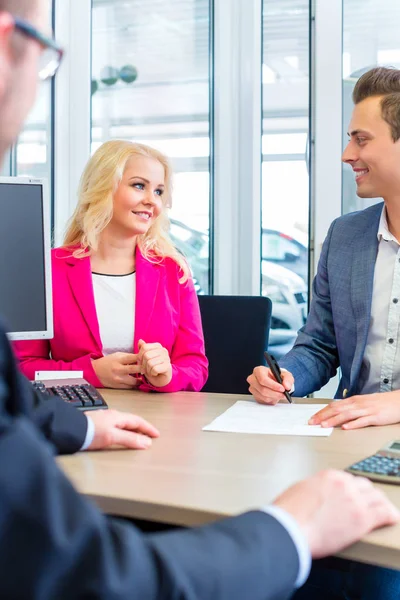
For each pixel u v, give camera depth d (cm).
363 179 188
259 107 297
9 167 313
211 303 245
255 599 58
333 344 204
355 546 77
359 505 73
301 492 72
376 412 140
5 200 167
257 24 294
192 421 145
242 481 103
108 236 212
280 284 303
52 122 318
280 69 295
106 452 120
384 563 76
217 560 57
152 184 209
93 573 50
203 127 309
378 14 281
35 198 170
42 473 51
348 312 191
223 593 56
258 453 119
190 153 312
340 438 129
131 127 319
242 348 239
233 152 303
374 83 183
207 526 63
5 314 167
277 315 305
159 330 206
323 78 284
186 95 310
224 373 239
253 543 61
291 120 296
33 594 48
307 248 298
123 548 53
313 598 144
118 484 102
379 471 101
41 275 171
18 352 205
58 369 192
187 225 314
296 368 192
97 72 320
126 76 318
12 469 50
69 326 204
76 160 322
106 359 188
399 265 187
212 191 308
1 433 52
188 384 194
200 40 306
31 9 57
